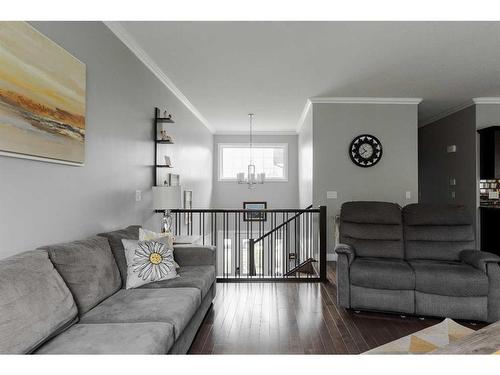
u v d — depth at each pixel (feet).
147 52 11.92
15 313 4.58
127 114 10.96
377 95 17.28
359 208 12.20
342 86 15.76
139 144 12.01
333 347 7.97
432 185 22.57
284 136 27.50
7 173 5.89
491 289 9.29
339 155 18.07
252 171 24.07
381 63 12.91
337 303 10.95
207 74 14.14
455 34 10.50
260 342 8.20
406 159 18.03
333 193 18.03
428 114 21.33
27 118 6.15
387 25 9.89
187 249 10.70
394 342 8.25
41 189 6.78
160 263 8.80
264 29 10.18
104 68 9.39
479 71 13.78
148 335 5.42
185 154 18.37
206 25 9.91
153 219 13.47
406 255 11.39
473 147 18.08
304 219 21.47
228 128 26.18
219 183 27.55
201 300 8.44
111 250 8.28
